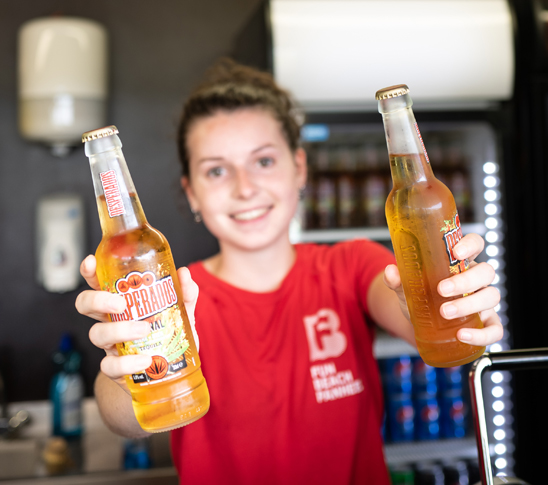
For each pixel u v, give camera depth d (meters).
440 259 0.66
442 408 2.25
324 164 2.29
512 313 2.16
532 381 2.14
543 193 2.14
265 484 1.12
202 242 2.48
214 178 1.24
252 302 1.21
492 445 2.18
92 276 0.69
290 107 1.39
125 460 1.80
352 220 2.32
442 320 0.67
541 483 2.13
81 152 2.39
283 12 1.99
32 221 2.37
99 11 2.44
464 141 2.33
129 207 0.65
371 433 1.20
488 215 2.20
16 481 1.69
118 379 0.70
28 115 2.12
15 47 2.36
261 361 1.16
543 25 2.08
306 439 1.14
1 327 2.35
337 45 2.00
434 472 2.20
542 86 2.12
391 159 0.69
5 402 2.14
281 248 1.26
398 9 2.04
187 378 0.64
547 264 2.14
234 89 1.25
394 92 0.67
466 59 2.06
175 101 2.47
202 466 1.11
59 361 2.24
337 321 1.21
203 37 2.49
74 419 2.05
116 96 2.45
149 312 0.63
